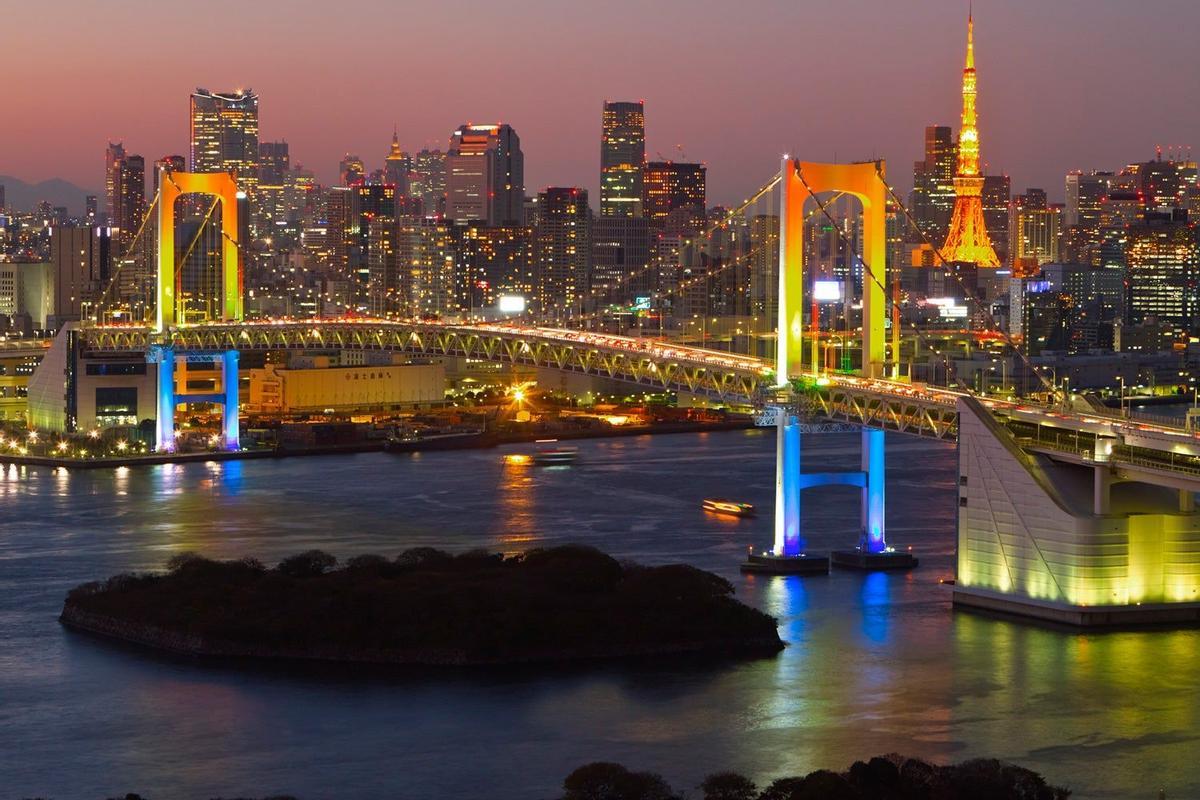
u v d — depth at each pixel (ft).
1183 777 536.42
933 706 606.96
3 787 535.19
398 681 646.74
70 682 647.15
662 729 586.04
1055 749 561.43
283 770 547.90
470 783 534.78
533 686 638.12
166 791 530.68
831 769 543.80
